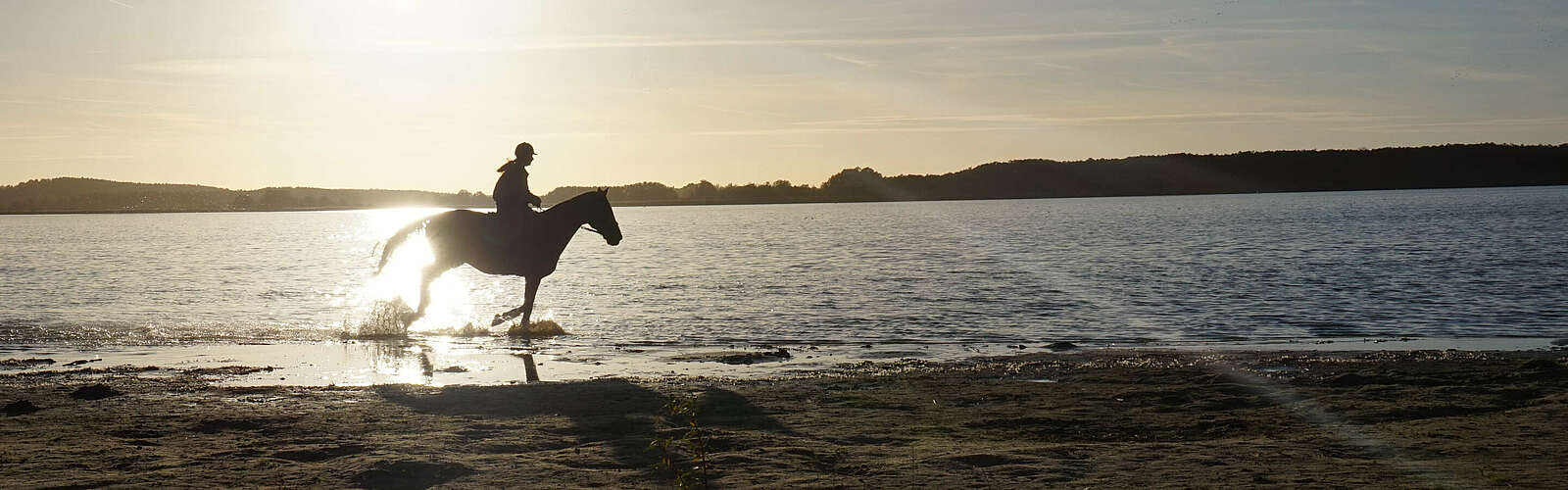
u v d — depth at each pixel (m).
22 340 18.53
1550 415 10.17
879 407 11.43
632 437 9.66
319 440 9.57
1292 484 7.46
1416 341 17.72
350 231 100.44
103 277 35.72
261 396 12.34
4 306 25.39
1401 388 12.24
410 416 10.91
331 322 21.41
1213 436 9.71
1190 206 147.12
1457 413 10.80
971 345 17.78
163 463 8.54
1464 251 40.47
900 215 133.12
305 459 8.85
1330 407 11.09
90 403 11.87
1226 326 20.20
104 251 57.53
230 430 10.24
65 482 7.84
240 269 40.59
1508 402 11.22
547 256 18.86
